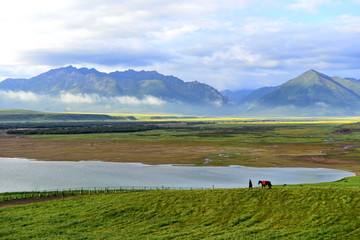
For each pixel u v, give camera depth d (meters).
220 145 191.62
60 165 126.25
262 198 48.69
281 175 107.56
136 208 50.53
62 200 60.09
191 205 49.53
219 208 47.31
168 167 122.62
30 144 197.12
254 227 40.38
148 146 187.12
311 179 100.31
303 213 42.16
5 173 108.75
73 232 42.94
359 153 155.00
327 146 185.38
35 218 49.66
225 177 103.81
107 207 52.19
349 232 35.94
